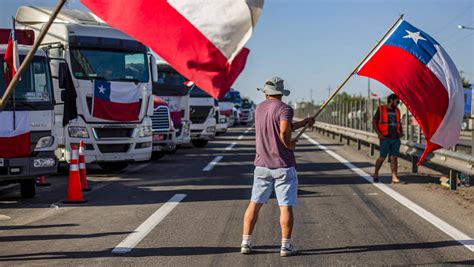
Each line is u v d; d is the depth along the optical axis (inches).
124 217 376.2
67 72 533.3
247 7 213.5
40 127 450.3
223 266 258.5
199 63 218.7
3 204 433.7
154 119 777.6
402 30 371.2
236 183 546.6
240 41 217.3
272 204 420.2
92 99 603.5
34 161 443.8
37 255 279.3
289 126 269.4
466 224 349.4
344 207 408.5
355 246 295.0
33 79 451.8
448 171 633.0
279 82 275.7
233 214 384.8
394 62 364.8
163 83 875.4
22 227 346.6
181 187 519.5
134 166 719.1
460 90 368.5
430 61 366.3
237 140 1311.5
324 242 303.7
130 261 267.4
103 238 315.3
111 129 618.8
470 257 273.0
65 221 365.1
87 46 607.2
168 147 793.6
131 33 221.5
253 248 291.1
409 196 458.0
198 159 816.9
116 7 222.7
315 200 439.5
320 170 649.0
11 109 438.9
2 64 445.4
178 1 217.9
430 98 365.4
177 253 281.6
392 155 538.9
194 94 1036.5
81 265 261.0
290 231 275.6
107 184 545.3
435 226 342.6
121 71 623.8
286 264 261.3
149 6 219.6
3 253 283.3
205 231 331.3
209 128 1048.2
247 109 2532.0
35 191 480.1
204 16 216.7
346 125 1250.6
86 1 224.7
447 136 373.1
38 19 614.2
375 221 358.9
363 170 645.9
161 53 219.9
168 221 361.4
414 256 275.0
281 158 272.4
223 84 219.1
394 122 536.4
